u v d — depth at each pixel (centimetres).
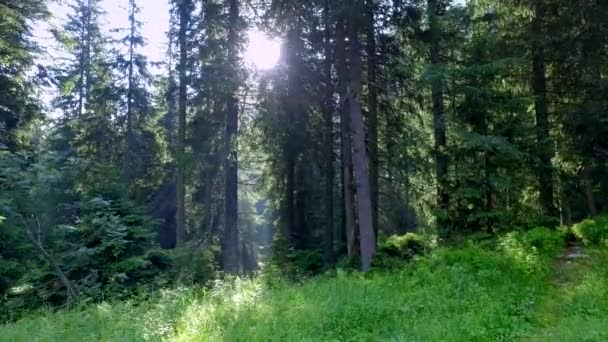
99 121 2625
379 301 888
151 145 2697
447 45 1778
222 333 761
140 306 1040
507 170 1520
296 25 1766
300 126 1870
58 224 1380
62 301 1305
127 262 1353
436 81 1503
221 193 1978
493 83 1539
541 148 1577
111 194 1466
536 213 1650
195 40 1975
